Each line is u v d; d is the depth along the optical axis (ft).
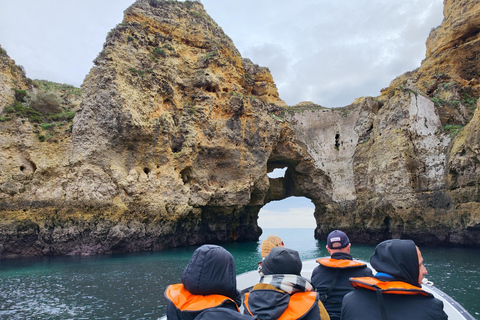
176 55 112.57
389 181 111.24
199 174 108.37
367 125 132.87
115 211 83.61
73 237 79.15
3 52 94.22
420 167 104.27
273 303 8.89
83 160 83.71
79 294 41.75
